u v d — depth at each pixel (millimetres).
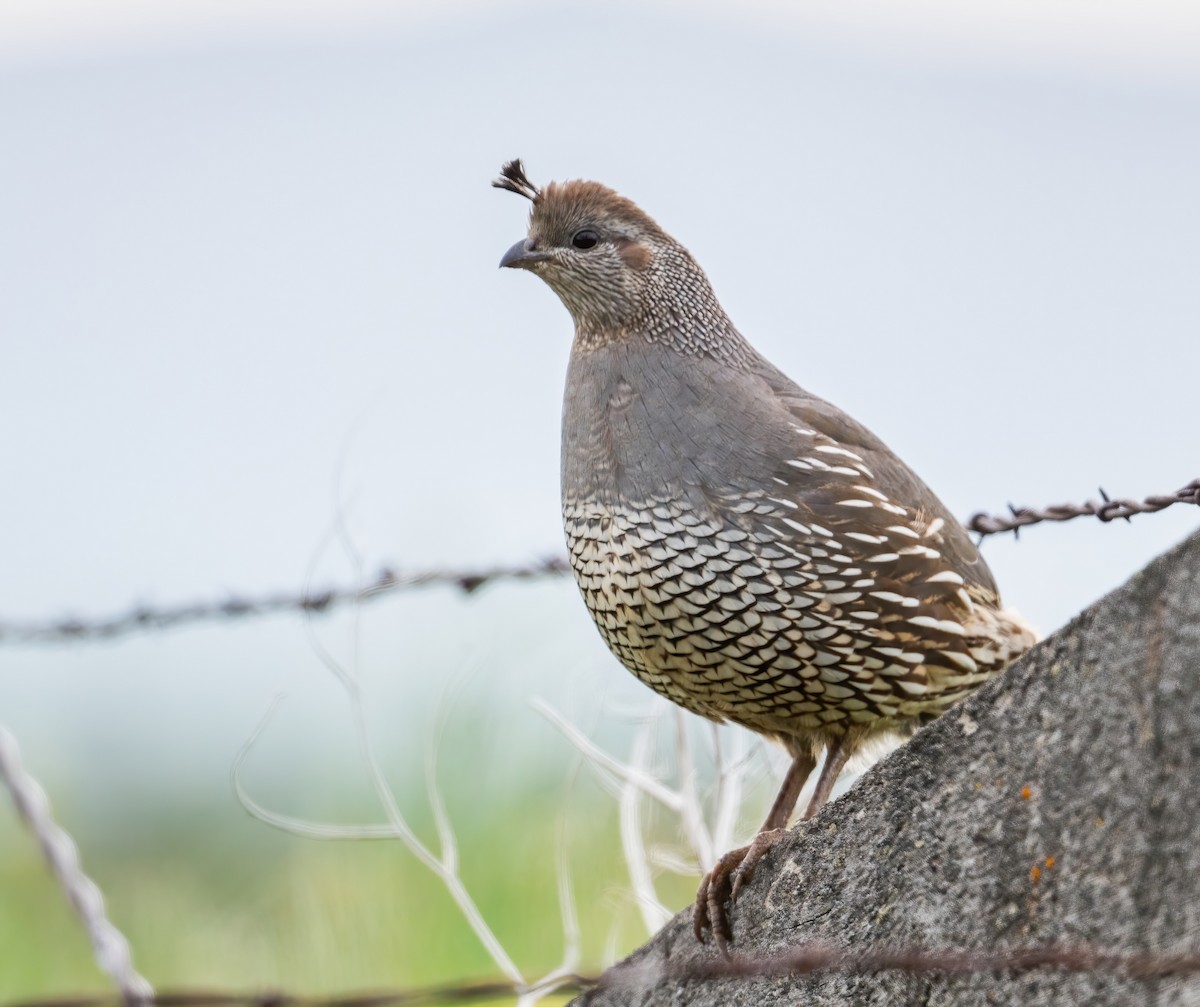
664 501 8508
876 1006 5938
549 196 9492
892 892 5984
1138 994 5215
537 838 10180
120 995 5801
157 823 13359
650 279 9141
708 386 8742
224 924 11461
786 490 8391
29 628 9602
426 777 9508
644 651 8734
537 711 9992
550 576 9992
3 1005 5773
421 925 10086
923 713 8781
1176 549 5352
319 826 9984
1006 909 5633
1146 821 5324
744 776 9469
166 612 9664
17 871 12742
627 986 6961
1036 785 5605
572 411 9039
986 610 8945
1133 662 5418
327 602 9664
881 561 8406
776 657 8438
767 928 6523
